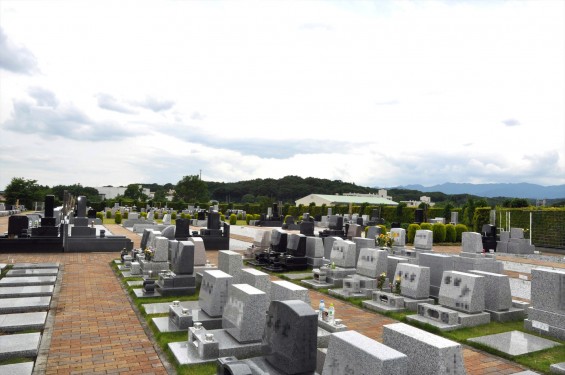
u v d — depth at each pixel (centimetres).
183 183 9131
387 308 1135
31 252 2069
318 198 9175
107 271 1641
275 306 663
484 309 1084
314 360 607
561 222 2809
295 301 647
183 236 2216
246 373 568
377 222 4225
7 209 6053
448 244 3050
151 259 1526
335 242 1608
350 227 2908
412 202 9512
